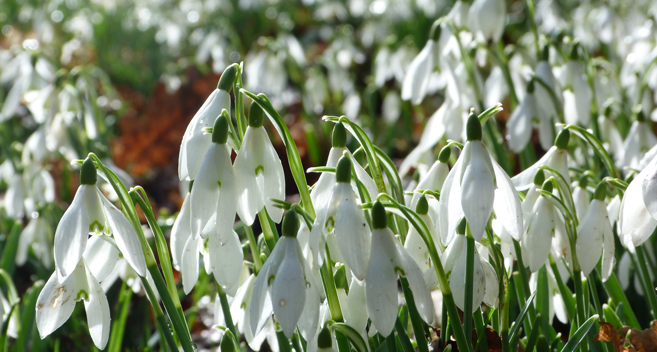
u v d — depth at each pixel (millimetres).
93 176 508
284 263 498
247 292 559
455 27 695
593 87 731
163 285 525
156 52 2188
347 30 1890
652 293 572
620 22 1068
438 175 547
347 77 1510
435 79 768
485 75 1415
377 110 1631
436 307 690
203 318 816
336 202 500
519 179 561
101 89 1757
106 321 525
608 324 550
